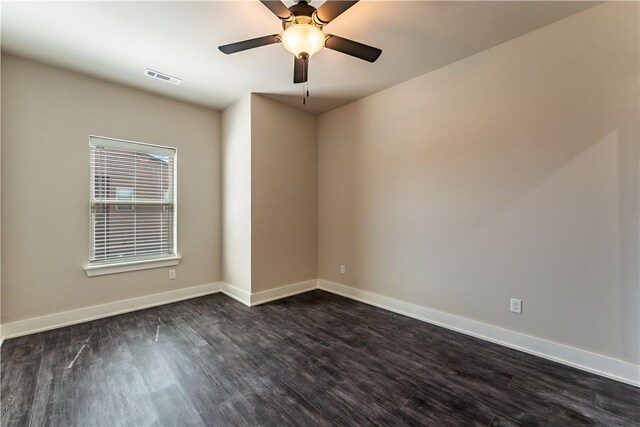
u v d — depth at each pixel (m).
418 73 2.87
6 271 2.47
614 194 1.91
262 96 3.45
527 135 2.26
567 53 2.07
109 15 1.99
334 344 2.42
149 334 2.59
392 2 1.87
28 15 1.97
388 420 1.56
